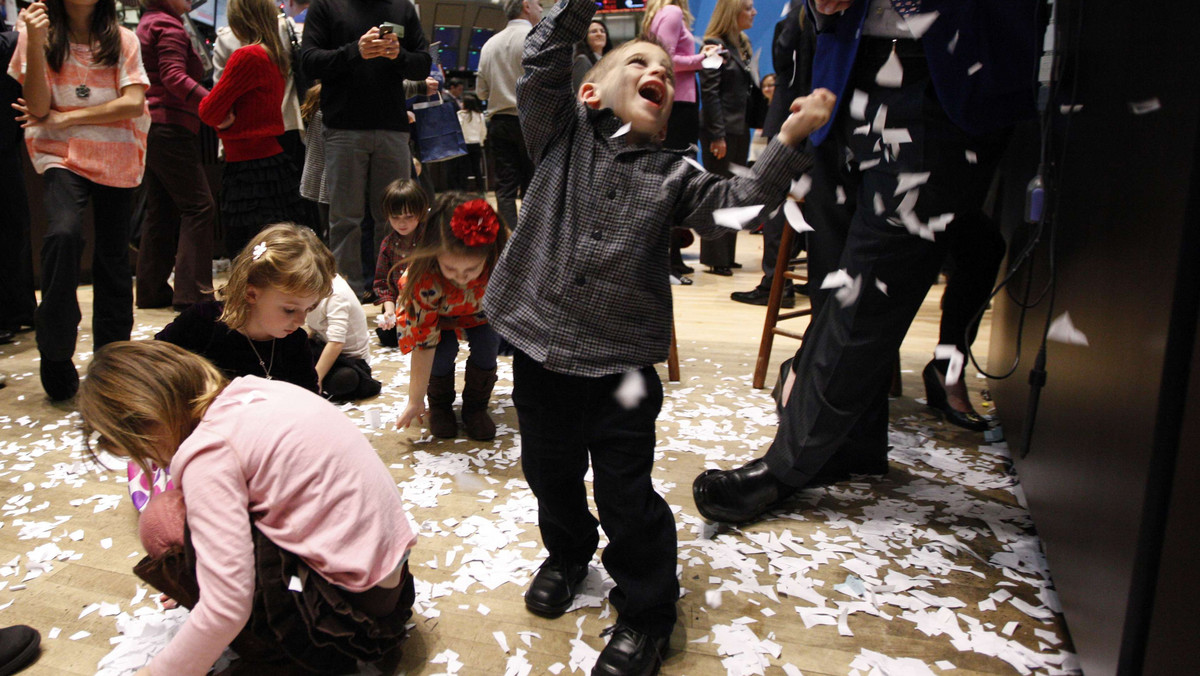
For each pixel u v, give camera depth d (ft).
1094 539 3.63
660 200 3.68
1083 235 4.15
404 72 10.38
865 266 4.98
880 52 5.01
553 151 3.95
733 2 12.66
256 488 3.43
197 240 11.30
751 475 5.44
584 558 4.62
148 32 10.28
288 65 11.32
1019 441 5.67
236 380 3.76
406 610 4.06
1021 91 4.70
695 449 6.81
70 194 7.50
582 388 3.93
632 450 3.89
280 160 10.95
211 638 3.21
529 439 4.13
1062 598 4.12
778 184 3.32
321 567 3.50
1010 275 5.18
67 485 5.99
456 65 21.11
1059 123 4.76
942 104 4.66
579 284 3.74
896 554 5.08
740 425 7.41
